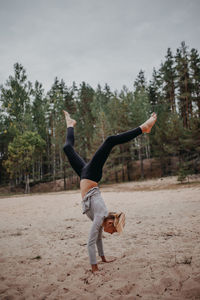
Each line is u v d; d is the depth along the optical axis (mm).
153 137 34438
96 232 2689
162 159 32031
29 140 32812
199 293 2117
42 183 39531
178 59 35938
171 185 21375
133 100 36031
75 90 53562
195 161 27453
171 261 3018
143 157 42281
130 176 34312
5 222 7836
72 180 38375
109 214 2693
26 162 33219
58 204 12805
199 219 5691
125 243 4211
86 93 51594
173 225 5348
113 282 2553
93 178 2670
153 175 32844
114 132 36125
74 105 50469
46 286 2633
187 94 34281
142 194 15430
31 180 43125
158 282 2430
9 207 12680
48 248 4258
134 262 3109
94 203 2631
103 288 2432
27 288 2619
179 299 2051
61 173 39812
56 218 8094
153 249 3658
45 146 44500
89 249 2754
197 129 25438
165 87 42156
